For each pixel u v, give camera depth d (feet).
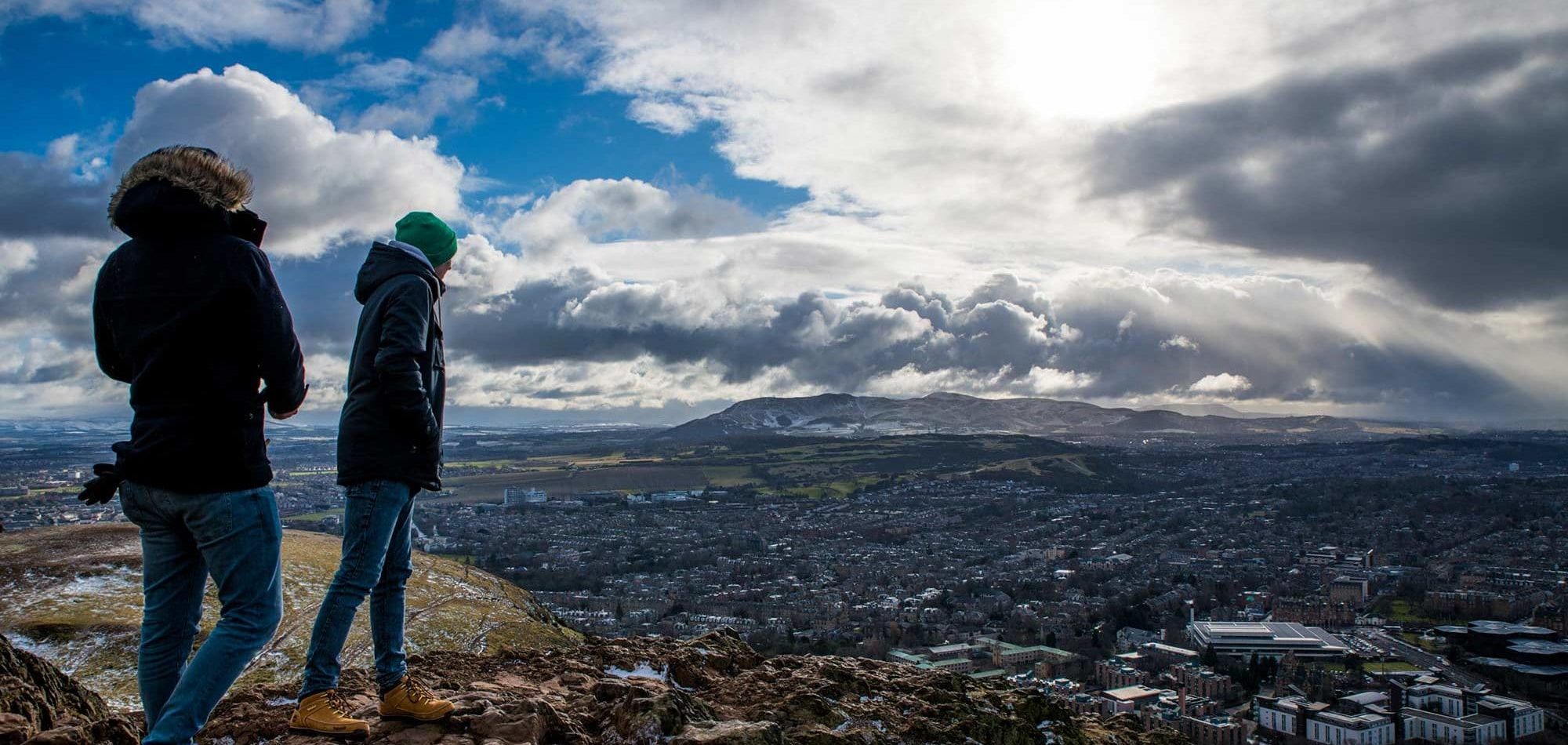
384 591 24.94
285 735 23.91
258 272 20.31
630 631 284.82
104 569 95.61
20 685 26.32
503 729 24.75
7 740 22.44
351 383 23.98
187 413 19.71
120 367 21.39
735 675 35.32
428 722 24.93
